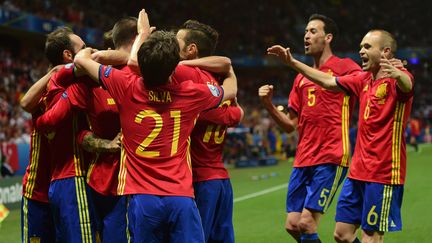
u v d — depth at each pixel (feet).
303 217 74.43
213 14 520.83
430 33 607.78
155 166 48.75
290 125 78.89
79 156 57.57
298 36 585.22
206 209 57.52
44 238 62.39
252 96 516.73
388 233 104.94
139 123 48.98
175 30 62.49
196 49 58.34
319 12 616.39
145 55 47.62
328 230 109.81
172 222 48.42
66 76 55.77
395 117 62.85
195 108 50.29
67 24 347.36
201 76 55.93
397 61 61.26
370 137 64.54
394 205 63.98
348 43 574.15
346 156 75.61
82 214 57.11
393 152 63.31
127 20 56.65
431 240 97.71
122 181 49.78
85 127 58.03
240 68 553.23
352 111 77.97
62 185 57.36
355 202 66.64
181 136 49.73
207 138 57.72
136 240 48.55
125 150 50.03
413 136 339.98
